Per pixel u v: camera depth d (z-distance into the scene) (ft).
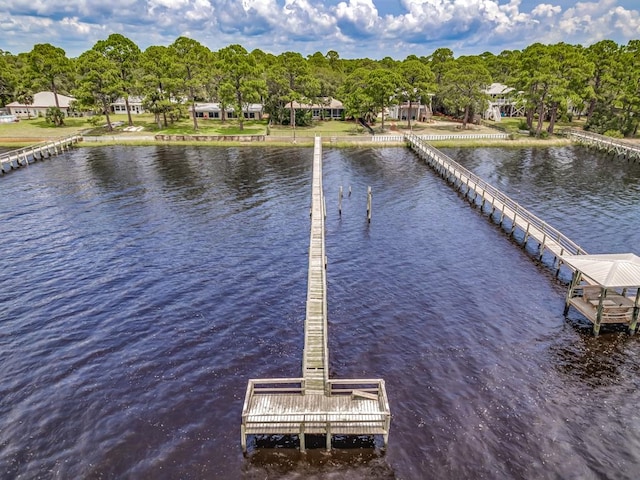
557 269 94.38
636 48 263.70
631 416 54.03
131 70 279.49
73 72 314.76
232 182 166.81
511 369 62.54
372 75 262.47
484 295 83.66
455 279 90.22
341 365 63.31
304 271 93.50
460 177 157.17
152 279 88.79
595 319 69.82
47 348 66.85
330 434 48.24
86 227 116.98
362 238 112.88
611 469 46.83
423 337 70.23
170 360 64.34
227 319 75.00
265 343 68.49
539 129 248.11
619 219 124.67
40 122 288.51
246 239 110.63
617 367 63.16
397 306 79.61
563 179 171.32
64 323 73.31
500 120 314.76
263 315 76.33
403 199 147.33
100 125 280.31
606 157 211.82
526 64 253.65
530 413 54.39
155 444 49.80
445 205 140.46
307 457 48.11
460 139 247.29
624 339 69.72
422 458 48.01
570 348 67.36
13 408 55.11
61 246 104.37
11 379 60.18
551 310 78.33
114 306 78.69
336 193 154.92
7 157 188.96
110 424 52.65
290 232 115.85
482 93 267.59
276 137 244.83
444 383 59.67
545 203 140.67
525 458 48.06
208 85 295.48
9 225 117.60
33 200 140.46
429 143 238.68
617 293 76.59
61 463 47.42
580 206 137.18
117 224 119.65
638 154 197.47
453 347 67.62
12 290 83.71
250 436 50.80
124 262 96.27
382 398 50.57
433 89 270.05
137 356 65.16
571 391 58.29
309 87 274.36
